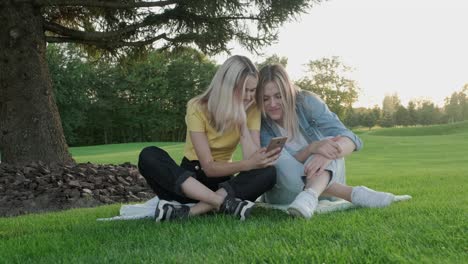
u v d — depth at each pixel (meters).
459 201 3.33
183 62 40.84
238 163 2.89
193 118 3.01
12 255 2.23
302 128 3.32
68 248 2.29
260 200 3.53
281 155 3.12
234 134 3.07
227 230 2.39
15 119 7.88
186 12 8.42
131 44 8.91
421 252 1.82
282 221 2.63
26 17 7.88
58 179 6.61
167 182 2.85
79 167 7.44
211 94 2.94
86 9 9.30
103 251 2.15
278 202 3.29
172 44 9.23
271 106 3.17
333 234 2.20
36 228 3.10
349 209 3.14
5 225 3.38
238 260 1.82
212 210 2.99
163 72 40.44
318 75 56.06
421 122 84.00
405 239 2.03
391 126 83.06
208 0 7.95
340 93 55.78
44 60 8.21
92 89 38.72
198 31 8.70
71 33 8.48
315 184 2.94
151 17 8.62
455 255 1.75
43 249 2.30
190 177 2.86
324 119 3.28
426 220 2.45
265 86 3.14
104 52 9.76
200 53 9.98
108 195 6.35
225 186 2.87
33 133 7.89
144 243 2.26
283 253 1.84
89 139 41.88
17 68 7.86
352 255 1.78
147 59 10.05
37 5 7.95
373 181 6.29
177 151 18.70
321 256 1.78
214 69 42.56
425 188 4.77
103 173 7.22
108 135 42.62
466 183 5.34
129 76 37.72
